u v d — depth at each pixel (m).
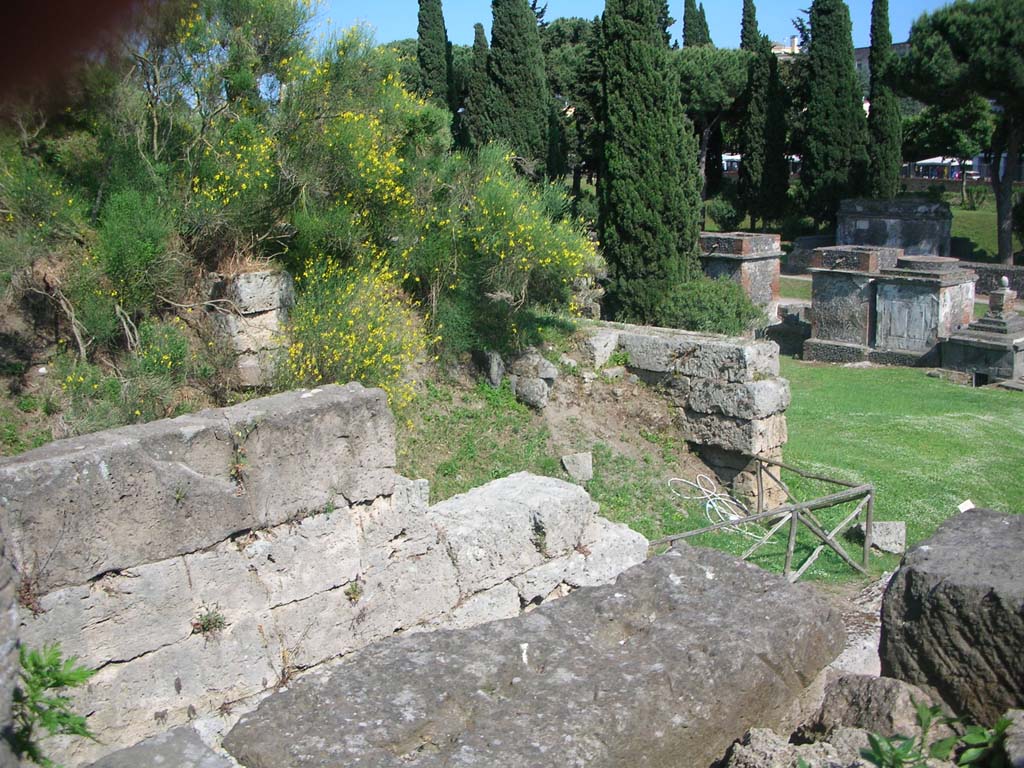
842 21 43.19
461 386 12.99
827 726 4.19
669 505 12.41
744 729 3.98
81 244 10.88
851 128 43.94
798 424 18.86
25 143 10.48
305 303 11.05
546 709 3.66
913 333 27.19
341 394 6.93
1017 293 36.38
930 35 36.84
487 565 7.80
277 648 6.59
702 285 22.00
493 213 13.09
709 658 3.99
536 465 12.20
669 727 3.71
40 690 3.81
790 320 31.08
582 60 43.06
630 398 13.48
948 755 3.83
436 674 3.87
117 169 11.48
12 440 9.15
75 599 5.64
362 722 3.58
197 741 3.67
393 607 7.22
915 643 4.34
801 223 46.97
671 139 21.58
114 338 10.60
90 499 5.66
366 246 12.90
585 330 13.96
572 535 8.38
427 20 36.91
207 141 12.38
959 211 49.25
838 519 13.29
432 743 3.58
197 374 10.52
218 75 12.73
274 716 3.64
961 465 16.25
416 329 12.64
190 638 6.18
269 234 12.11
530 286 13.75
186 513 6.10
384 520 7.19
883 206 40.88
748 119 45.06
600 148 22.08
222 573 6.31
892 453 16.80
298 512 6.68
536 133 34.16
